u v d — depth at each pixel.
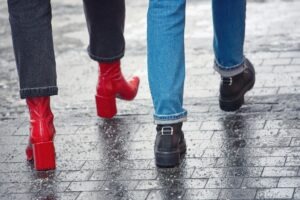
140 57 8.17
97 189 5.07
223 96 6.26
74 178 5.26
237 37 6.09
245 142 5.64
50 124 5.41
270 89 6.76
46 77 5.27
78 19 10.09
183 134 5.45
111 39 6.12
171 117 5.25
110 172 5.31
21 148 5.88
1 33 9.70
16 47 5.24
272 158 5.32
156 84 5.21
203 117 6.20
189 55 8.09
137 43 8.70
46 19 5.23
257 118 6.10
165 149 5.25
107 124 6.24
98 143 5.85
